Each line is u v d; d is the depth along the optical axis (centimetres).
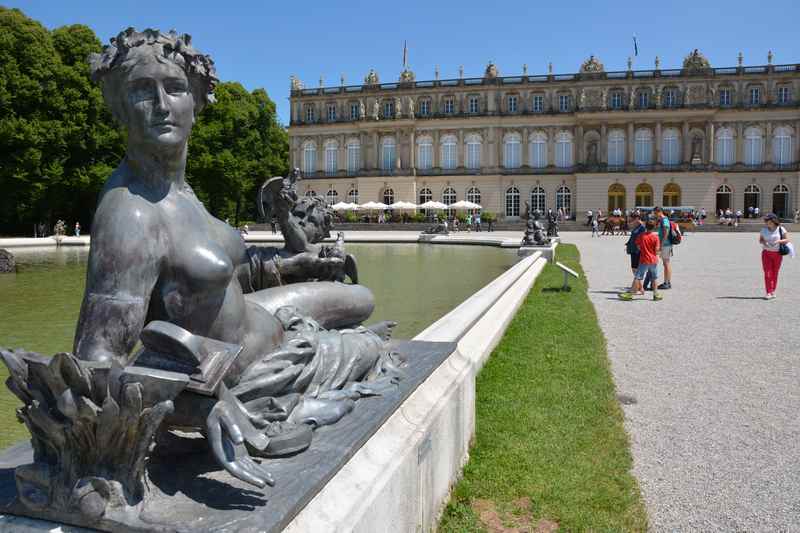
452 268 1959
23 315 894
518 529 365
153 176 240
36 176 4578
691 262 2439
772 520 390
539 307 1210
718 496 421
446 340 477
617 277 1891
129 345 225
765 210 7350
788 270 2070
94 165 4862
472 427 478
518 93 7800
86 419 185
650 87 7438
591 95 7569
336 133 8212
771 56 7456
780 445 514
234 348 224
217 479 220
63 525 195
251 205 7275
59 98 4594
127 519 189
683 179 7331
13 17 4469
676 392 668
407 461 289
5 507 201
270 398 251
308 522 214
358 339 340
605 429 533
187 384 203
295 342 290
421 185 8031
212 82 255
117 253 223
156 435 230
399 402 312
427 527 334
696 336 978
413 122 7894
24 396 199
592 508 394
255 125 7106
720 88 7388
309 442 242
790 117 7238
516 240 3538
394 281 1538
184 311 240
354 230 6412
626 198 7475
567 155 7750
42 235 4916
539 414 564
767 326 1062
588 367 742
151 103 230
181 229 239
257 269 403
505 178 7831
